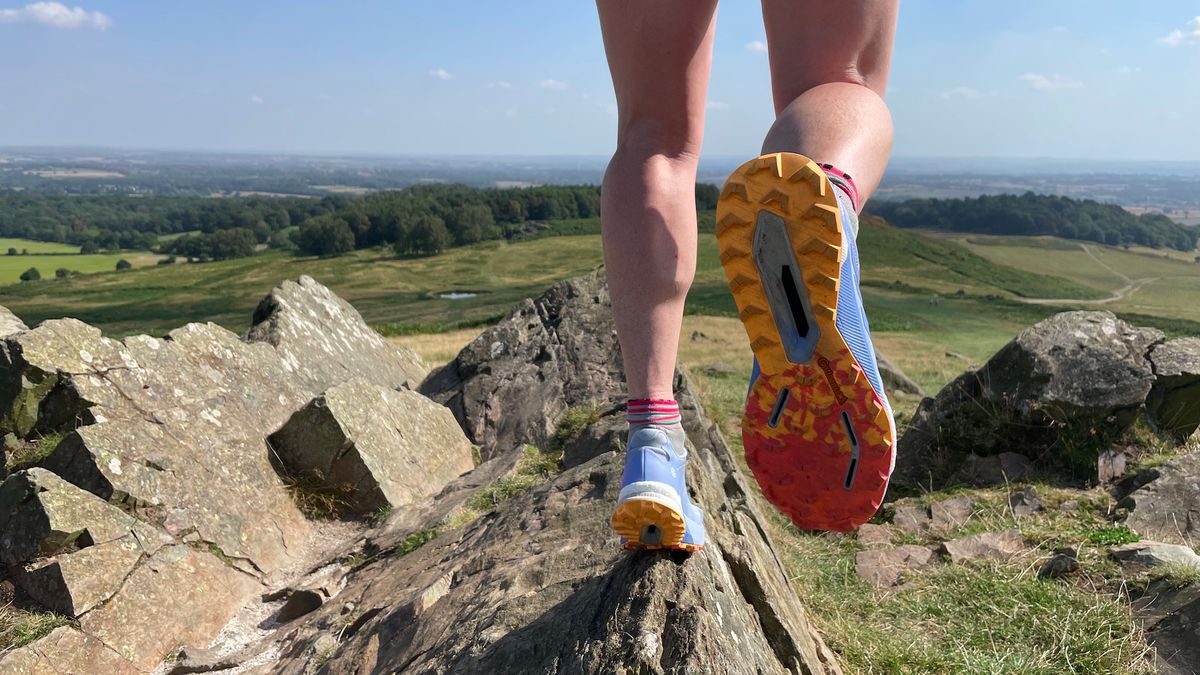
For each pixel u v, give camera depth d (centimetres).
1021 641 329
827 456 137
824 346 125
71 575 385
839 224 115
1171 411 524
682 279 143
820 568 414
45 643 361
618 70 148
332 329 804
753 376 140
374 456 532
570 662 164
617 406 615
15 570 393
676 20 140
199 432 502
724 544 248
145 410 491
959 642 331
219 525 459
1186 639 308
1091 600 348
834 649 319
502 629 204
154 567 414
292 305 770
